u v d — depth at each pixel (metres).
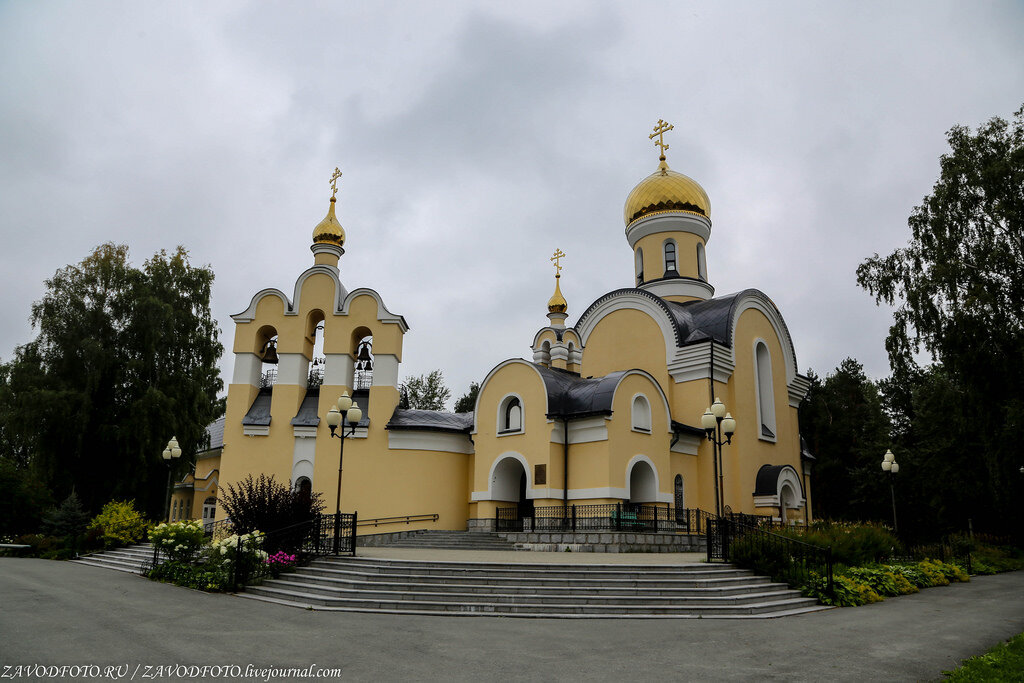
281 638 9.88
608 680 7.89
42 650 8.60
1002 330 24.78
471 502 28.38
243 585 14.93
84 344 31.16
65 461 31.20
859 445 42.50
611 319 31.03
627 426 24.03
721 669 8.52
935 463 33.94
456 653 9.14
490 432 25.89
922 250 28.31
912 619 12.78
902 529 38.81
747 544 16.17
